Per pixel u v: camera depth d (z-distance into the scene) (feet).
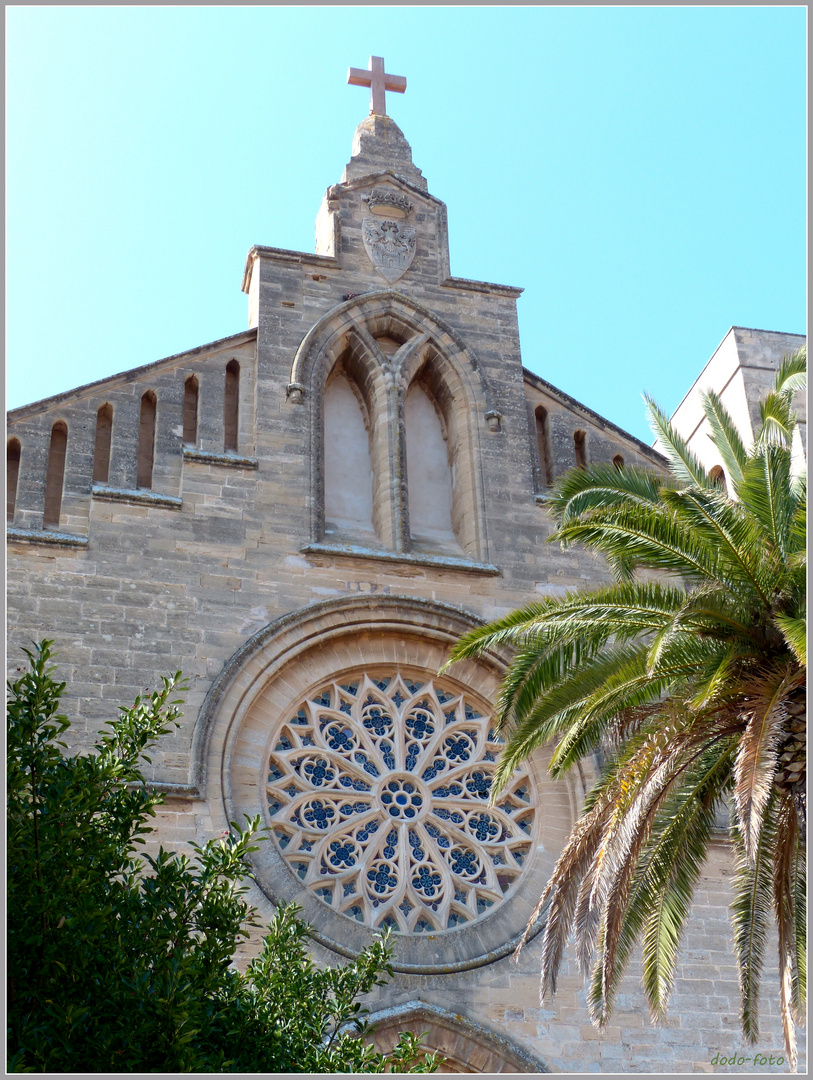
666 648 81.71
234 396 112.78
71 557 100.42
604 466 92.84
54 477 104.94
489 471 114.21
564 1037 93.35
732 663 81.82
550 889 85.56
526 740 87.04
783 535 83.51
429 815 100.32
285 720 100.73
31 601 98.12
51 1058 62.34
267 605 103.04
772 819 82.89
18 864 65.98
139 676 97.66
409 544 109.60
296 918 89.35
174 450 107.65
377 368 116.26
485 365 119.34
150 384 109.91
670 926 85.66
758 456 85.05
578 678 87.10
